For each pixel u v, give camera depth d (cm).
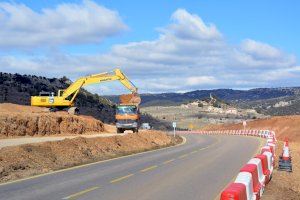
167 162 2345
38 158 2142
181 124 16388
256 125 8438
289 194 1480
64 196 1301
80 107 10544
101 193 1356
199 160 2445
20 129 4072
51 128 4484
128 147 3353
